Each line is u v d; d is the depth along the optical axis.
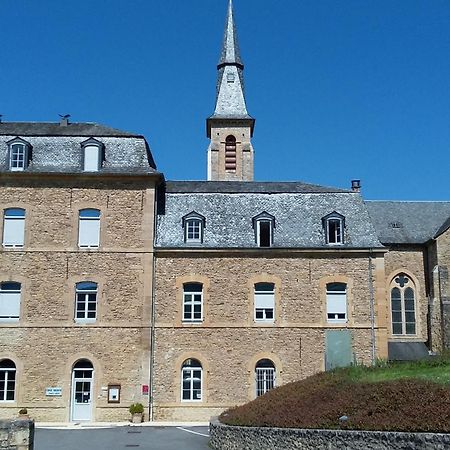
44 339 29.67
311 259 31.23
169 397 29.52
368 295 30.89
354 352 30.30
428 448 13.59
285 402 20.22
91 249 30.55
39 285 30.14
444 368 19.70
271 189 34.22
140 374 29.55
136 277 30.42
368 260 31.27
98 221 31.02
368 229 32.22
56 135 32.50
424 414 14.86
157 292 30.53
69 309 29.97
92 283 30.42
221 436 20.88
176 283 30.66
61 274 30.28
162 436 24.45
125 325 29.92
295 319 30.56
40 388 29.25
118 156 32.09
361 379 19.77
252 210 32.84
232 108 55.72
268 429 18.17
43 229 30.67
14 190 30.95
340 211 32.97
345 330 30.50
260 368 30.14
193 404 29.48
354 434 15.36
